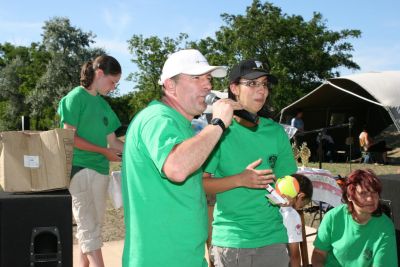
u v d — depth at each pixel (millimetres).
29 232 2674
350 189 3092
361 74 18109
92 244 4273
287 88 30016
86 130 4289
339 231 3240
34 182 2881
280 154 3035
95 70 4352
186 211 2225
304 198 3564
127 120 47625
